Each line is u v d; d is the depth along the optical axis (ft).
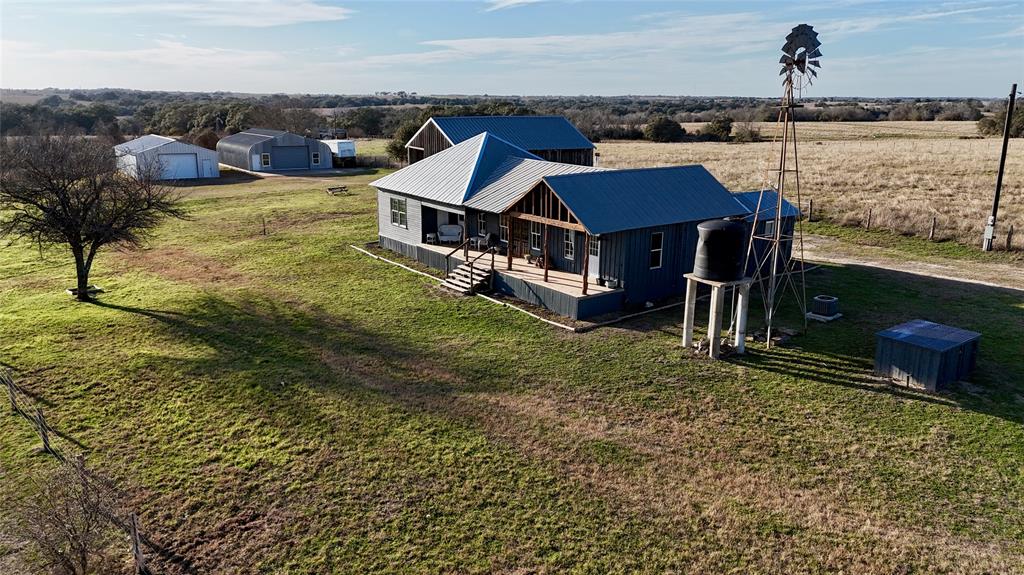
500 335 70.13
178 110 391.45
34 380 59.31
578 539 37.76
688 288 64.18
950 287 85.56
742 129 344.69
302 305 81.15
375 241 116.16
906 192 147.95
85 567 35.22
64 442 48.75
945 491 41.63
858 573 34.91
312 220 135.85
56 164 84.99
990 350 63.72
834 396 54.60
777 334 69.26
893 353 56.90
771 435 48.65
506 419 51.44
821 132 356.59
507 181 93.20
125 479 43.91
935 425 49.49
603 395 55.42
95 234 82.64
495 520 39.45
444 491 42.34
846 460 45.24
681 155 241.55
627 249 75.97
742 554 36.47
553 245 87.35
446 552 36.86
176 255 108.78
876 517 39.29
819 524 38.75
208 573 35.45
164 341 69.21
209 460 46.16
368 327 73.05
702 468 44.60
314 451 47.19
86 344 68.39
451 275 89.66
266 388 57.36
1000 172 101.19
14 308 81.05
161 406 54.29
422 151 148.05
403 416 52.08
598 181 80.28
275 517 40.01
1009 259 99.14
